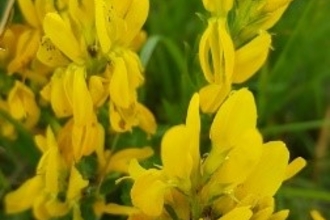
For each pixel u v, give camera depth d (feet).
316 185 0.75
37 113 0.59
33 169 0.68
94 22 0.52
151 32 0.78
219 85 0.52
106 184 0.56
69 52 0.52
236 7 0.53
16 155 0.70
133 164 0.47
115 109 0.53
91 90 0.52
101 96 0.53
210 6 0.52
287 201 0.72
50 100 0.55
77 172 0.54
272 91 0.75
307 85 0.78
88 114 0.52
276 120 0.81
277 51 0.78
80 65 0.52
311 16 0.77
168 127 0.66
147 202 0.46
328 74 0.79
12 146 0.67
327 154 0.76
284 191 0.65
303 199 0.72
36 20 0.57
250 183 0.47
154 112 0.77
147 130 0.56
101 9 0.49
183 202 0.48
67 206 0.56
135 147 0.64
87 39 0.52
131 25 0.52
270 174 0.46
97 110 0.56
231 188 0.47
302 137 0.79
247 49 0.52
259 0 0.53
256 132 0.45
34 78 0.59
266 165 0.46
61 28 0.51
